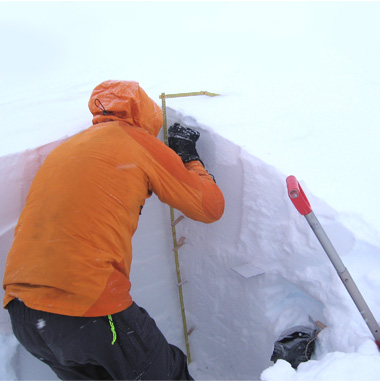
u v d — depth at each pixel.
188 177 1.42
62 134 1.74
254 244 1.71
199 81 2.28
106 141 1.31
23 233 1.19
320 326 1.51
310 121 1.78
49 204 1.19
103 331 1.18
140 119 1.46
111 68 2.75
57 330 1.13
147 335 1.28
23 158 1.61
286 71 2.21
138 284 2.00
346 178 1.53
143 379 1.27
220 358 2.03
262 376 1.16
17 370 1.57
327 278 1.43
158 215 1.99
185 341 2.19
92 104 1.50
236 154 1.70
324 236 1.19
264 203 1.64
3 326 1.56
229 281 1.87
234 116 1.85
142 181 1.31
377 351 1.16
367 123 1.75
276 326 1.64
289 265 1.57
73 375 1.34
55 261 1.13
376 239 1.35
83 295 1.12
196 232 1.97
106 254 1.18
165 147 1.41
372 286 1.33
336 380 1.05
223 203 1.57
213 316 2.01
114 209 1.22
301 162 1.60
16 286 1.16
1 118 2.04
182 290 2.14
